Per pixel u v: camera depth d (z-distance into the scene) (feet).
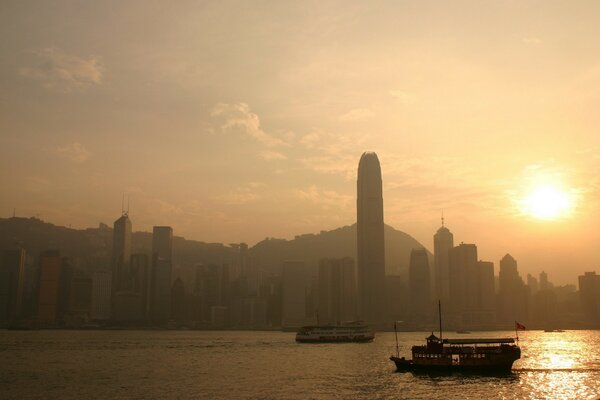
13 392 460.96
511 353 557.33
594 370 600.39
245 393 451.53
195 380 531.91
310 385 493.36
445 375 551.59
